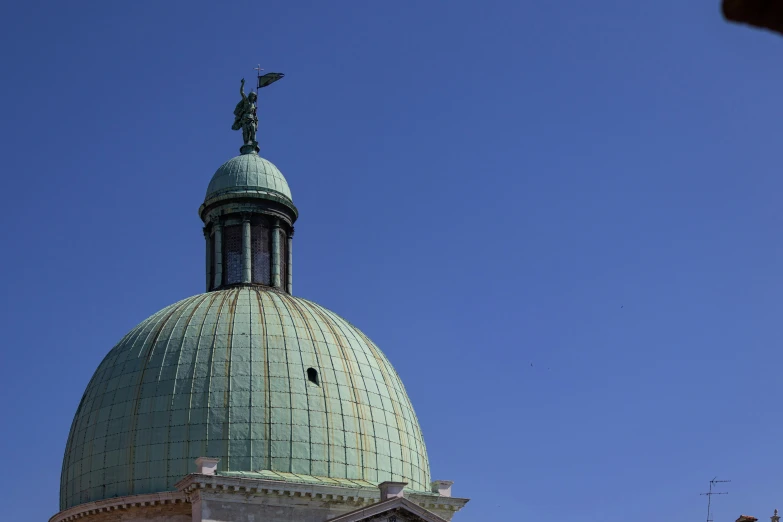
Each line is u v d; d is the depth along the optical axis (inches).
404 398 3083.2
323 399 2827.3
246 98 3607.3
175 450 2721.5
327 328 3029.0
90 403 2920.8
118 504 2669.8
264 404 2770.7
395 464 2881.4
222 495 2527.1
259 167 3417.8
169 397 2785.4
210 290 3358.8
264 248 3366.1
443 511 2827.3
